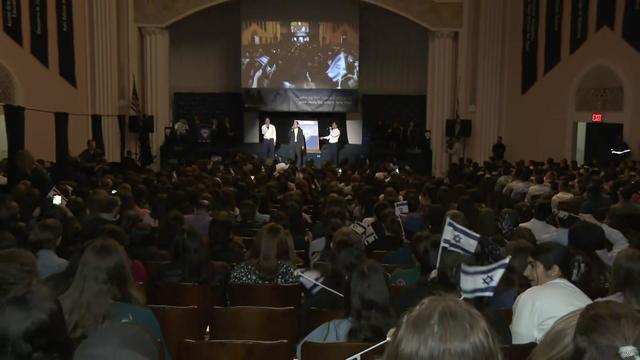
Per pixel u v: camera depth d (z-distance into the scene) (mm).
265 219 9320
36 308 2365
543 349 2199
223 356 3807
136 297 3596
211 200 8836
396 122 25969
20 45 17516
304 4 25391
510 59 22953
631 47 18203
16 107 11250
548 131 21328
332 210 8023
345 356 3541
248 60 25500
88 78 21406
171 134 23453
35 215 7883
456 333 1566
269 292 5688
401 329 1637
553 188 11789
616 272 3684
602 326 1979
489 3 22953
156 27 23188
